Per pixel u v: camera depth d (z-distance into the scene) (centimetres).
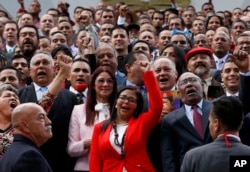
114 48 1873
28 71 1786
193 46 2156
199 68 1599
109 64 1692
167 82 1459
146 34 2177
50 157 1438
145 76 1348
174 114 1375
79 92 1565
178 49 1673
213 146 1079
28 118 1152
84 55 1786
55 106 1454
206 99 1512
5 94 1400
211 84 1569
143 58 1576
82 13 2488
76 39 2209
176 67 1658
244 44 1917
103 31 2319
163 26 2598
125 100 1353
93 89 1446
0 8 3391
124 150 1326
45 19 2461
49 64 1552
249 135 1345
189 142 1345
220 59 1964
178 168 1345
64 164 1448
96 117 1434
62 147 1448
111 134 1341
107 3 3516
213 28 2452
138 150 1330
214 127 1096
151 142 1372
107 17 2594
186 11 2730
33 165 1110
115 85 1446
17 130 1154
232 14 2878
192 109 1380
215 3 3541
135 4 3497
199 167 1073
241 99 1356
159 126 1381
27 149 1122
